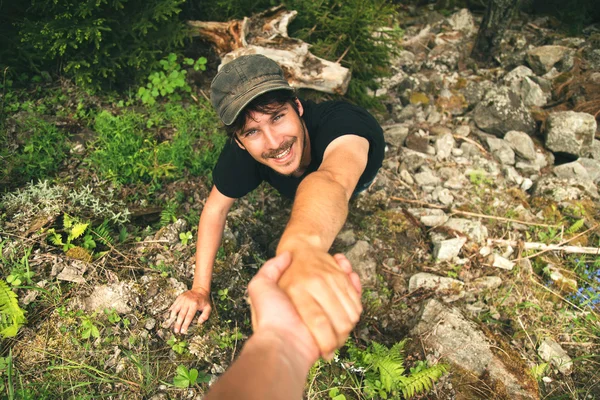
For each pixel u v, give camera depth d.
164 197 1.55
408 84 2.50
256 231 1.61
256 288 0.38
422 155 2.09
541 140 2.32
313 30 2.13
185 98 1.98
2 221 1.30
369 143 0.93
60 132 1.64
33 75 1.86
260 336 0.34
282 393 0.30
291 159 0.90
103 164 1.53
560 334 1.50
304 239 0.46
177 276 1.27
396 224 1.75
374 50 2.11
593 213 1.89
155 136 1.76
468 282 1.59
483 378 1.27
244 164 1.07
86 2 1.75
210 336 1.17
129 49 1.90
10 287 1.15
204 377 1.09
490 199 1.93
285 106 0.86
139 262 1.29
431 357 1.32
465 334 1.34
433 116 2.36
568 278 1.64
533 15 3.44
